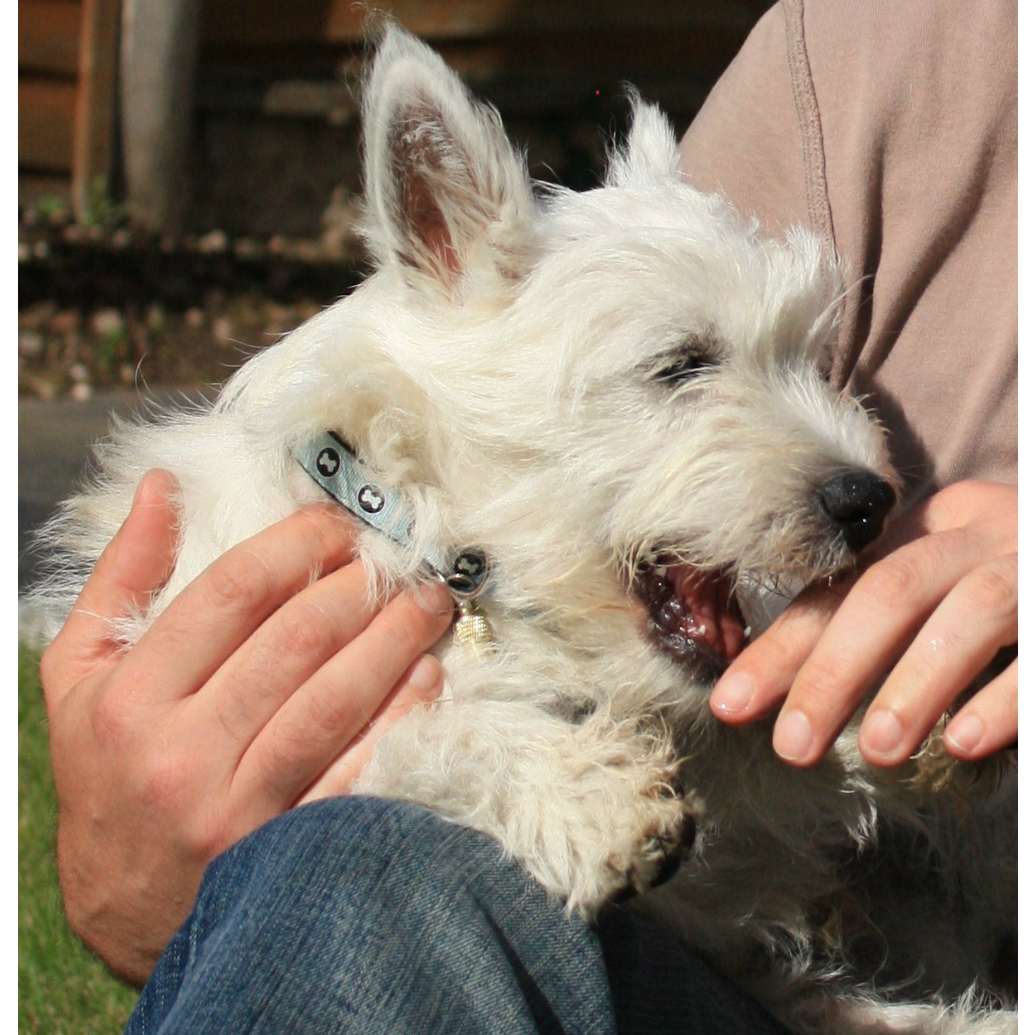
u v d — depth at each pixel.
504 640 1.14
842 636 0.99
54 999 1.29
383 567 1.09
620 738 1.08
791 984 1.13
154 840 1.04
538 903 1.00
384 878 0.98
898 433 1.19
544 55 4.58
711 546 1.13
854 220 1.20
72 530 1.23
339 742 1.05
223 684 1.04
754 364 1.18
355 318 1.18
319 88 4.64
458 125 1.19
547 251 1.20
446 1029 0.95
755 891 1.14
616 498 1.15
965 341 1.18
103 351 3.78
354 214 4.47
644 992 1.01
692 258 1.18
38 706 1.67
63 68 4.28
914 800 1.14
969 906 1.19
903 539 1.09
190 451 1.19
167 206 4.38
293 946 0.96
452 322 1.18
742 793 1.14
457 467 1.15
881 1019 1.12
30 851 1.39
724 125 1.27
